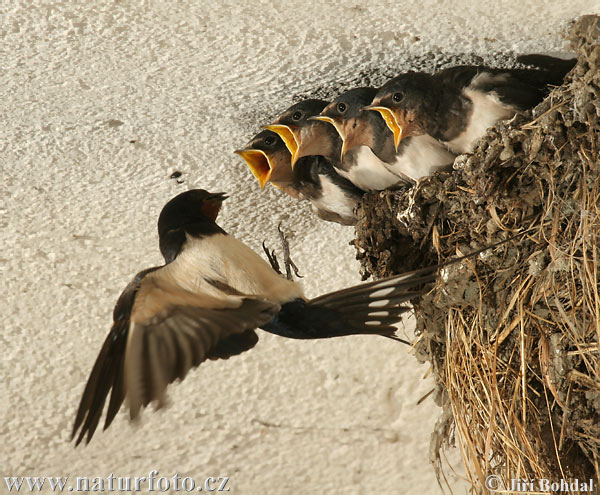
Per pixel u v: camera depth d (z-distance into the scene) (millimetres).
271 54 4438
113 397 2836
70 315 5426
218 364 5574
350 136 4719
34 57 4391
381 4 4129
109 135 4828
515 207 4309
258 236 5367
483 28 4270
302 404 5707
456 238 4465
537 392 4273
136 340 2984
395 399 5684
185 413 5664
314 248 5410
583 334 4059
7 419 5559
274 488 5828
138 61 4438
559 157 4184
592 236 4035
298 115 4816
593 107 4055
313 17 4211
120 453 5656
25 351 5480
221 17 4199
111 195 5090
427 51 4488
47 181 5000
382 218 4734
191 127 4828
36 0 4094
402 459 5695
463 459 4406
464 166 4391
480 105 4445
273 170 4836
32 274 5309
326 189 5031
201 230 3746
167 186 5082
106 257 5320
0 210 5078
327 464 5754
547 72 4543
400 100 4539
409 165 4727
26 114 4688
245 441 5734
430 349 4648
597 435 4074
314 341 5551
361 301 3598
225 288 3492
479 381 4367
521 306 4266
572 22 4180
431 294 4570
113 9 4148
